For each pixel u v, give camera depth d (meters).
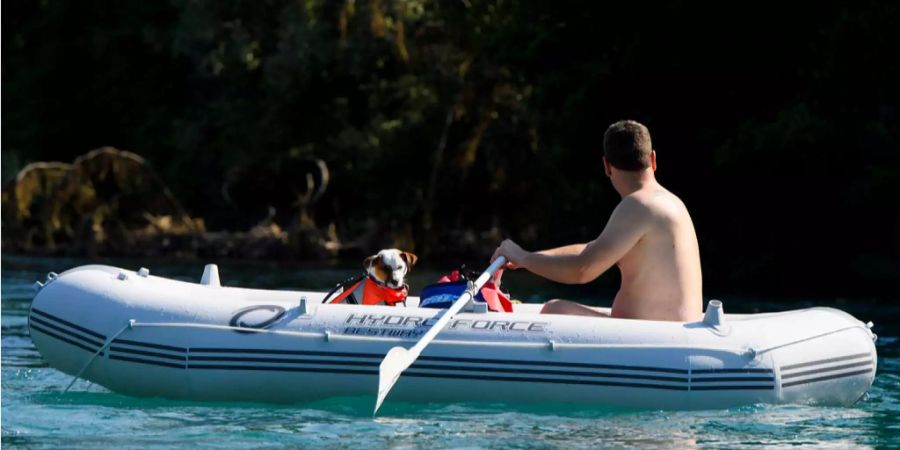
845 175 43.56
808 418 14.58
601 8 46.84
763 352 15.05
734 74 46.09
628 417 14.55
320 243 55.78
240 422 14.38
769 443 13.18
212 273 19.00
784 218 46.53
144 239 56.69
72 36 79.00
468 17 60.91
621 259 15.81
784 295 36.31
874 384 17.78
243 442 13.18
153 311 16.17
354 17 65.94
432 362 15.23
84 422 14.38
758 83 46.69
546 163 53.22
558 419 14.43
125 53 77.62
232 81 70.12
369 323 15.49
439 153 59.00
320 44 66.06
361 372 15.28
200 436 13.52
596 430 13.77
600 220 50.50
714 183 47.38
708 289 39.41
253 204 69.94
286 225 67.88
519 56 52.25
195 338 15.77
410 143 62.34
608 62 48.19
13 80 79.31
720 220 47.50
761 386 14.98
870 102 42.03
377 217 61.16
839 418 14.70
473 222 59.22
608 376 14.93
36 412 15.11
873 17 39.50
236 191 70.19
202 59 69.06
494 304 16.52
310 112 68.50
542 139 53.44
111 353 16.16
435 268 49.06
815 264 46.59
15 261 48.91
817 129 40.88
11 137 77.62
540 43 50.81
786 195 46.09
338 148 65.25
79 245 56.50
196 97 75.25
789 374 15.09
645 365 14.91
